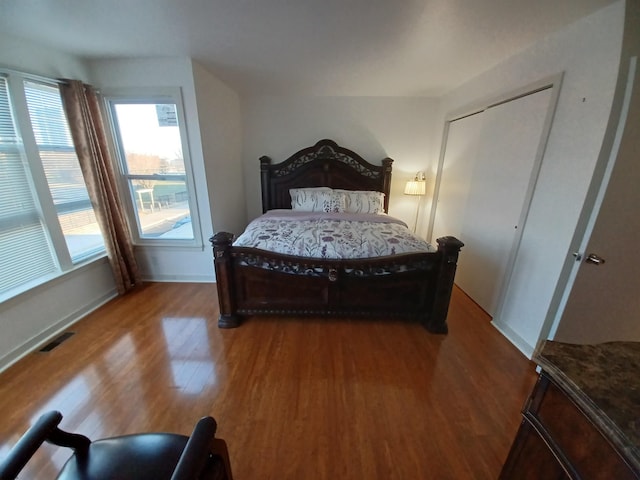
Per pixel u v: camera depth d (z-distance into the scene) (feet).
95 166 7.69
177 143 8.71
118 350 6.27
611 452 1.79
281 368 5.75
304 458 3.99
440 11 5.07
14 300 5.95
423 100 11.71
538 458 2.42
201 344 6.49
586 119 5.04
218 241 6.52
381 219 9.87
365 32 5.99
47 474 3.78
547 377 2.35
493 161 7.89
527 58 6.53
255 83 9.98
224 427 4.44
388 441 4.25
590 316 5.62
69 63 7.31
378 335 6.93
